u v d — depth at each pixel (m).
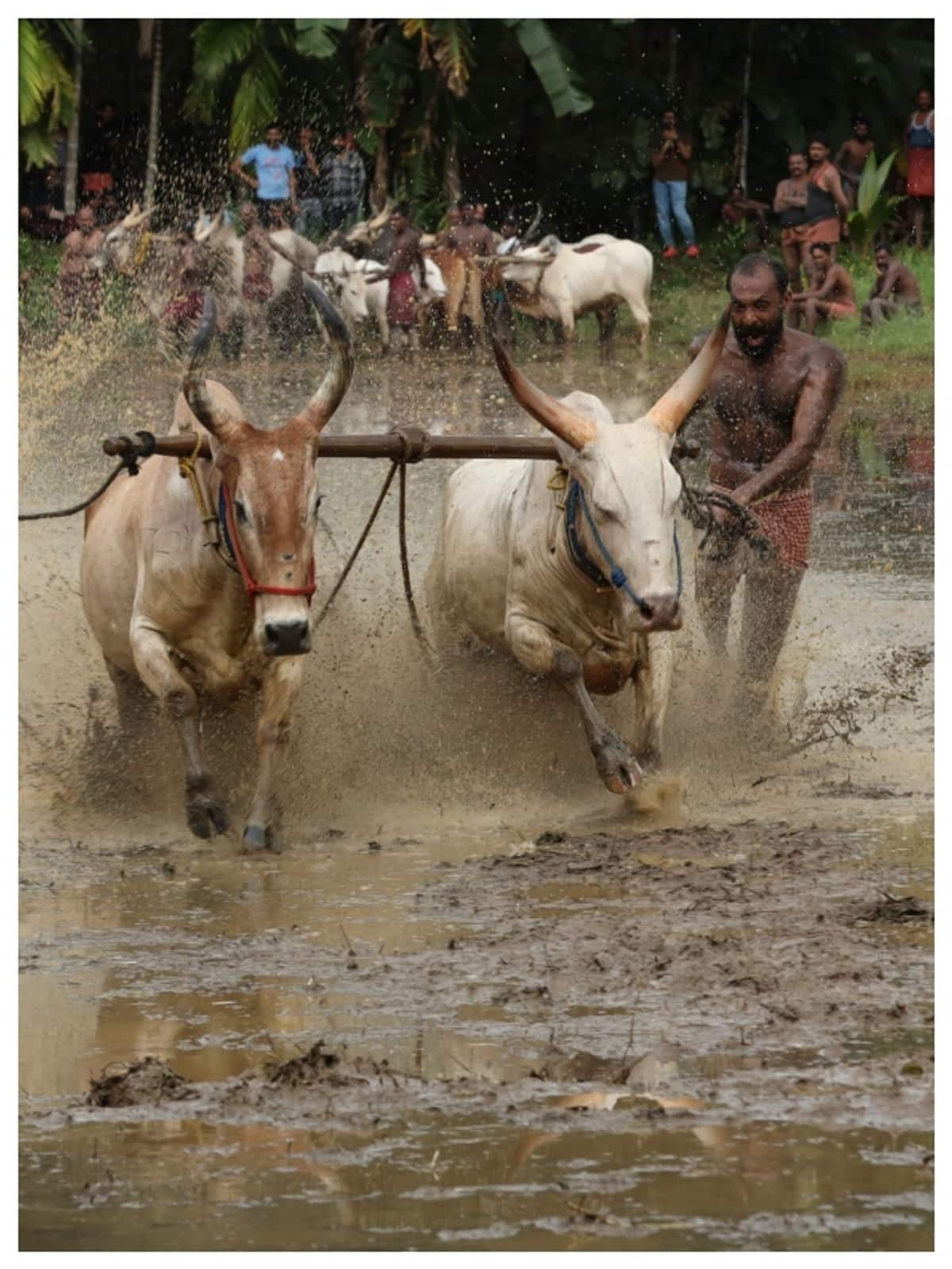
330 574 17.03
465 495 13.87
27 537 18.92
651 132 43.59
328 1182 6.67
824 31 44.44
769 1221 6.31
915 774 13.04
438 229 41.53
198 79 39.84
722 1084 7.43
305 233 40.44
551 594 12.47
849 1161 6.74
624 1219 6.34
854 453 26.69
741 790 12.73
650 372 34.97
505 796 12.87
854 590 18.19
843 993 8.43
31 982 8.97
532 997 8.51
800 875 10.41
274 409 28.58
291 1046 8.02
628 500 11.38
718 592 14.03
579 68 43.25
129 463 11.62
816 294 35.97
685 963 8.88
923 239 42.09
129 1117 7.29
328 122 41.94
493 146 43.62
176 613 12.00
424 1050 7.90
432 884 10.54
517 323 41.38
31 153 38.91
